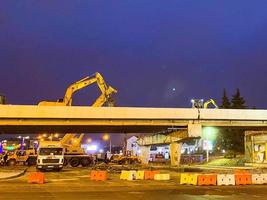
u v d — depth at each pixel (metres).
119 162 75.31
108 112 53.28
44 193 22.44
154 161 84.12
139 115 53.91
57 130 61.62
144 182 31.38
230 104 95.44
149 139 72.06
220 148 93.62
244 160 62.12
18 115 50.75
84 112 52.59
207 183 28.58
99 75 67.94
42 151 48.62
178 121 55.75
